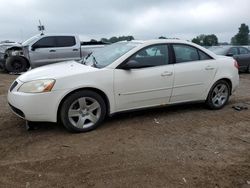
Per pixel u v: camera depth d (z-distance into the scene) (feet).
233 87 23.47
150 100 19.83
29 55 46.32
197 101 22.00
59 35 47.47
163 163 14.37
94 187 12.41
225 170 13.88
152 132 18.19
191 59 21.31
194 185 12.63
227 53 48.65
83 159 14.70
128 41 21.48
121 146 16.16
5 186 12.50
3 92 30.37
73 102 17.57
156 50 19.98
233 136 17.94
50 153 15.37
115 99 18.71
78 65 19.56
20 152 15.55
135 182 12.77
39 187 12.42
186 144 16.57
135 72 18.99
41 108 17.06
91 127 18.25
